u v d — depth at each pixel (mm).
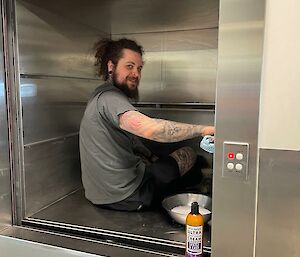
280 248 958
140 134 1479
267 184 945
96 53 2096
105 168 1670
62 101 1858
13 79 1405
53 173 1797
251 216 977
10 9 1368
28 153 1537
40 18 1594
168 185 1783
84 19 2041
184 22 2215
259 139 935
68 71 1907
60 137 1853
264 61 905
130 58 1745
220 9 930
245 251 1000
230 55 936
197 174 2059
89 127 1688
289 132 903
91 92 2182
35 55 1564
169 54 2307
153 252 1205
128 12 2229
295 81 881
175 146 2248
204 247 1175
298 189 913
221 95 960
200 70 2254
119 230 1429
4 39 1350
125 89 1773
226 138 971
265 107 919
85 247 1240
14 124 1424
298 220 925
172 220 1537
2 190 1380
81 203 1819
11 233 1365
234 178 977
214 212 1021
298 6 854
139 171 1762
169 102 2357
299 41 864
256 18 896
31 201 1588
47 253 1253
